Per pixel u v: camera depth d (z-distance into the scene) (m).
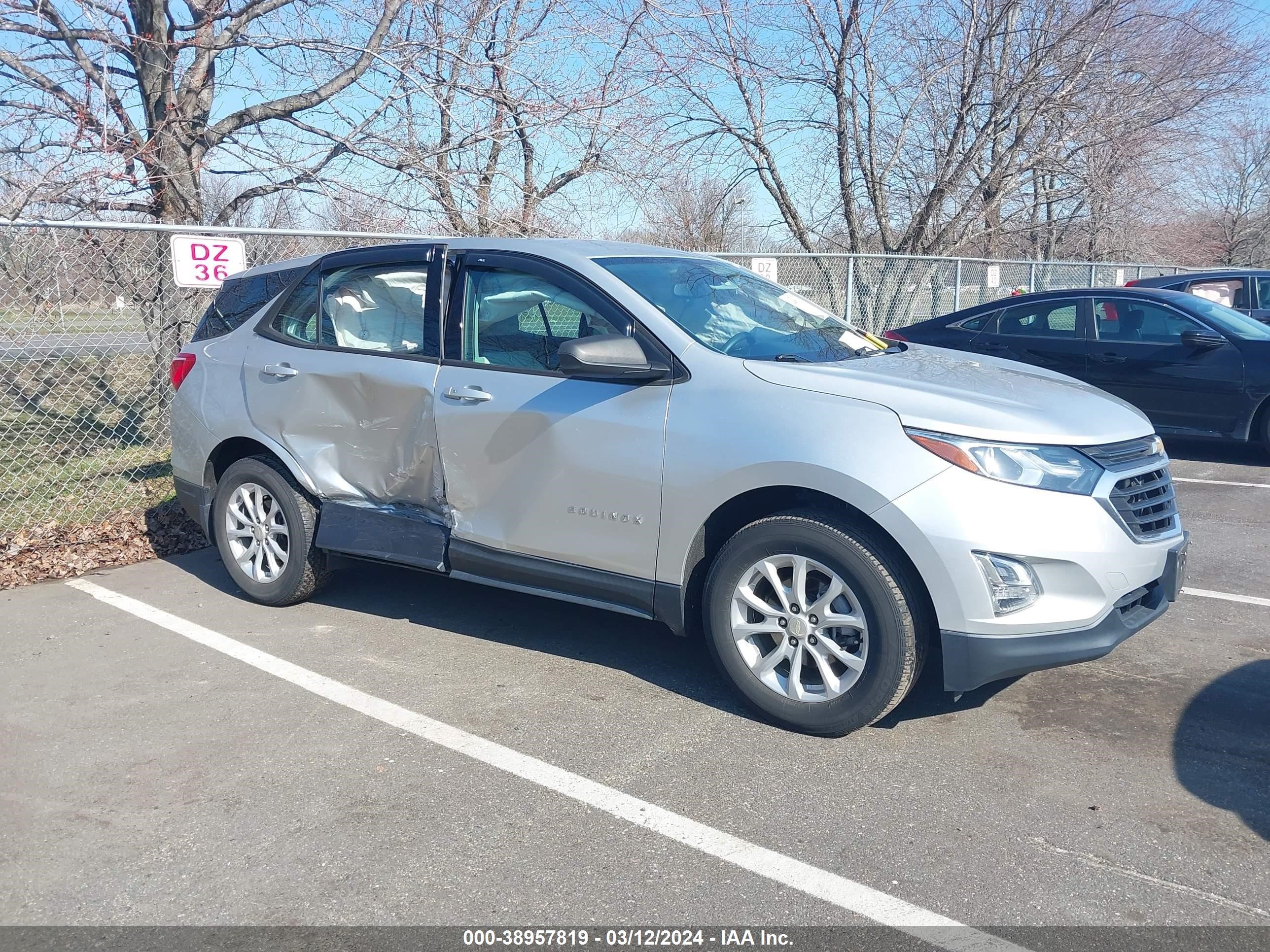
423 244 4.84
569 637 4.91
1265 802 3.30
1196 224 26.95
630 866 3.02
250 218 10.07
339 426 4.97
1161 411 9.00
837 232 16.70
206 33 8.86
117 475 7.92
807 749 3.72
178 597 5.61
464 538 4.58
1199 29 15.29
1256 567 5.84
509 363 4.45
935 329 10.26
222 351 5.54
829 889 2.89
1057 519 3.46
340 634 4.98
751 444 3.74
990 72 14.79
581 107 9.69
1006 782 3.46
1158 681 4.27
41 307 7.64
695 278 4.66
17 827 3.28
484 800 3.40
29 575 5.93
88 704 4.19
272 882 2.97
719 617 3.92
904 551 3.53
